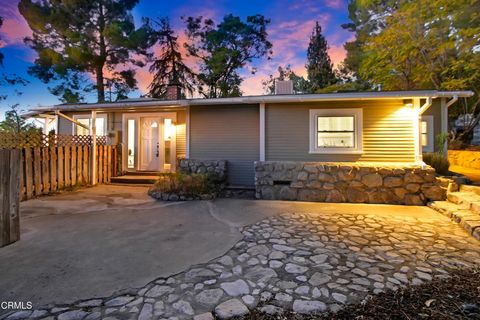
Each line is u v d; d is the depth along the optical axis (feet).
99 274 8.18
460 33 35.70
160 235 11.86
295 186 19.89
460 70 38.52
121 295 7.04
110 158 28.71
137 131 30.09
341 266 8.68
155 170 29.60
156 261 9.13
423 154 22.95
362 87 59.57
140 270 8.46
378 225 13.30
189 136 27.20
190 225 13.39
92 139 26.20
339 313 6.25
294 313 6.27
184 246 10.53
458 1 34.14
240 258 9.37
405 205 18.02
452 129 45.06
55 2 48.44
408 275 8.05
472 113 41.39
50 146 22.12
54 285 7.51
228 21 66.28
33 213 15.76
